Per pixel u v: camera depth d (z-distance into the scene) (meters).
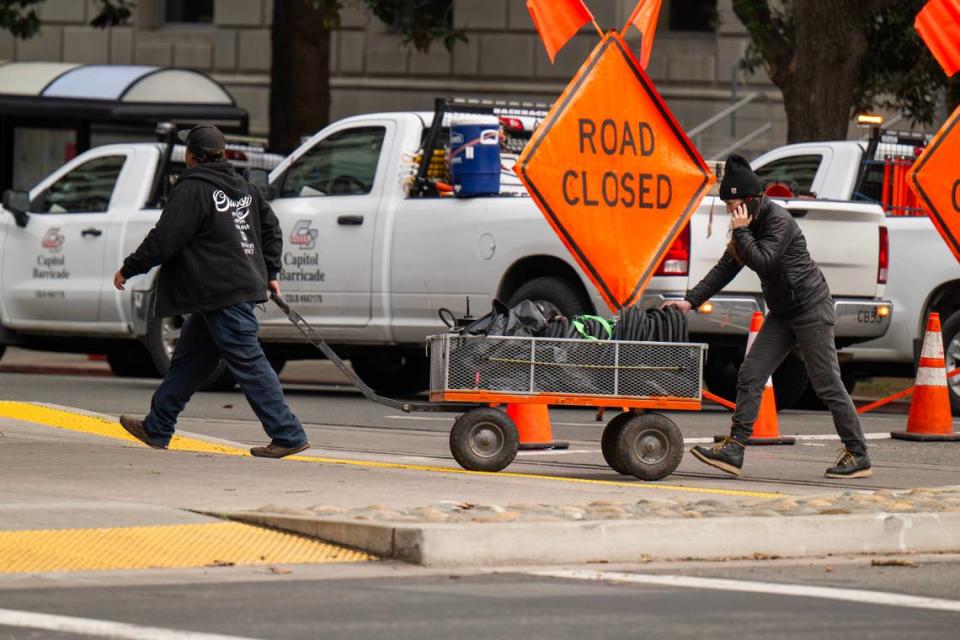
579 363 25.61
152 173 43.81
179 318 42.81
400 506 20.92
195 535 19.16
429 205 38.00
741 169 25.75
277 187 40.91
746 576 18.22
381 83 72.88
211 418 34.84
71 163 45.47
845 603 16.55
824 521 20.12
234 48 74.56
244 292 26.02
